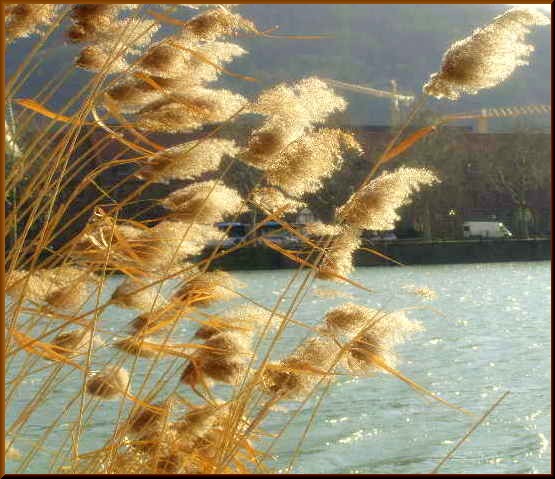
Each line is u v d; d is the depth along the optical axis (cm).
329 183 4641
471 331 2552
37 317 362
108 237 370
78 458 379
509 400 1415
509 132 7894
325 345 345
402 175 332
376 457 999
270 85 359
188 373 360
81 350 385
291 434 1076
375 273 5866
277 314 358
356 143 335
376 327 337
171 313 366
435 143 7100
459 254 6894
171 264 368
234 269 5469
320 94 346
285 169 335
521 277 5372
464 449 1072
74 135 370
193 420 366
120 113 367
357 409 1262
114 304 360
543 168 7550
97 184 375
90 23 373
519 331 2561
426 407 1327
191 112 355
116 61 377
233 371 353
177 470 360
